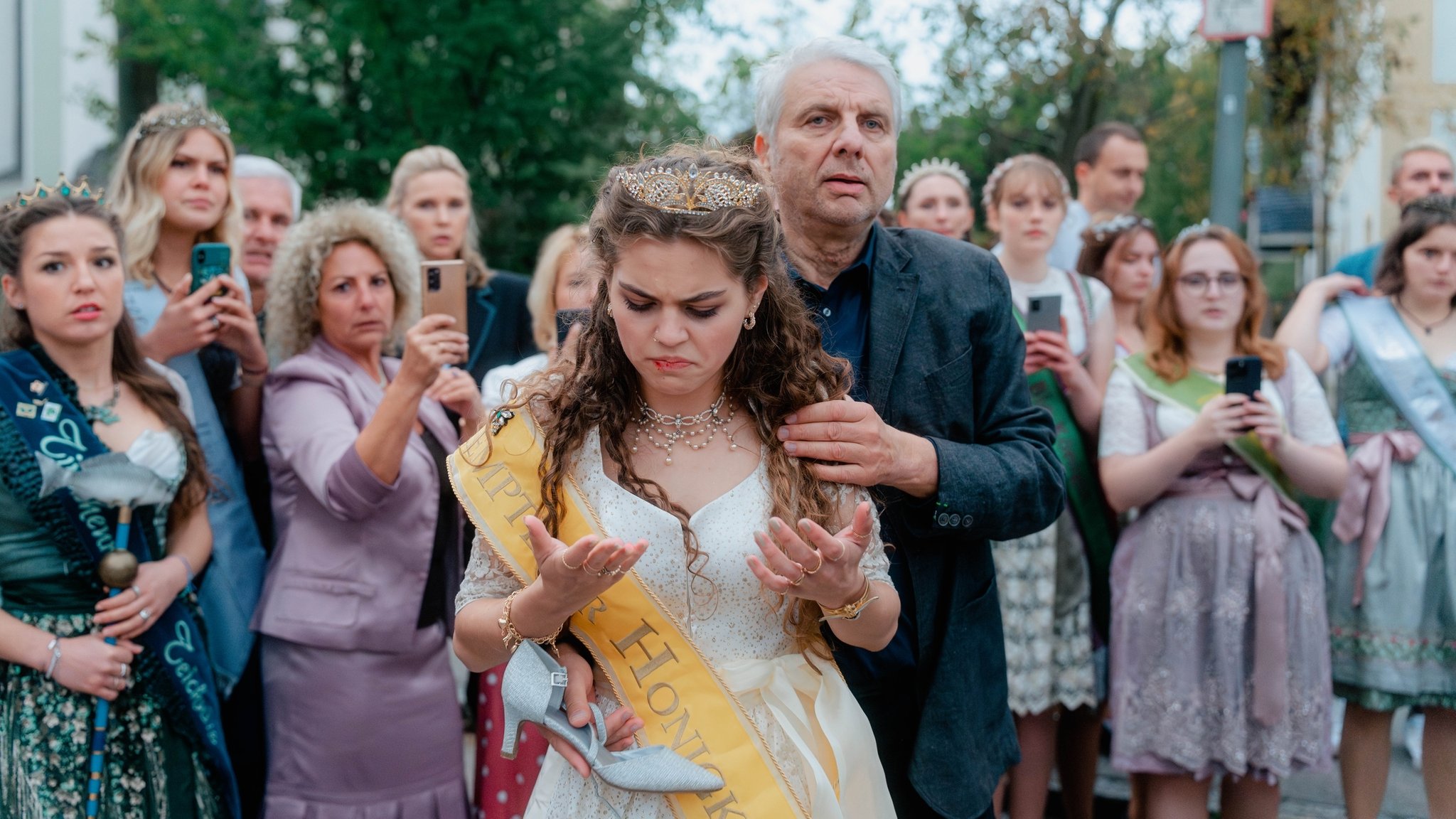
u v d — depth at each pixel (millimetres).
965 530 2195
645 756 1733
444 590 3297
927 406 2299
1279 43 9562
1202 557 3436
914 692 2312
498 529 1832
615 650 1812
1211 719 3398
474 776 3482
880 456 1919
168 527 3012
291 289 3412
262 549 3428
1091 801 3930
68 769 2697
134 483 2775
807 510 1852
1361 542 3701
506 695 1729
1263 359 3600
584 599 1672
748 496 1856
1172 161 11438
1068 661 3654
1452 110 9000
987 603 2371
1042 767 3666
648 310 1698
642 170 1731
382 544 3146
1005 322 2398
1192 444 3391
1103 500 3752
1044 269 4113
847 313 2379
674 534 1811
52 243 2771
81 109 10984
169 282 3652
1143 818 3797
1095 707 3779
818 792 1786
